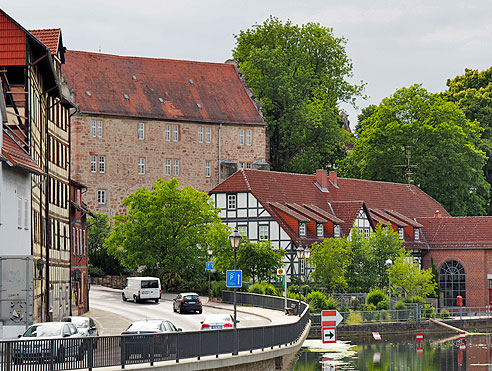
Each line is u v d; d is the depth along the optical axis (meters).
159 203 104.88
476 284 115.31
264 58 142.00
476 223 118.50
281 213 106.62
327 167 147.00
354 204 113.06
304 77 143.50
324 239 100.62
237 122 140.00
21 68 59.78
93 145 127.31
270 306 86.50
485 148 143.38
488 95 153.38
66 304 75.38
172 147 134.62
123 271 112.50
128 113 130.25
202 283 102.38
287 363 61.88
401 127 134.38
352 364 67.19
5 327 47.97
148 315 80.62
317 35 146.88
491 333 94.75
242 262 96.81
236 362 48.03
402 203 127.19
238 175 109.31
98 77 131.50
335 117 148.25
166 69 139.50
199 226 105.00
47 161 68.44
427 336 90.62
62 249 74.81
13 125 58.38
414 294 101.00
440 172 134.62
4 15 60.06
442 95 162.88
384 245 100.81
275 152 147.75
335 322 61.69
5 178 51.44
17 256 47.09
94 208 127.00
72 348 37.16
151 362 41.19
